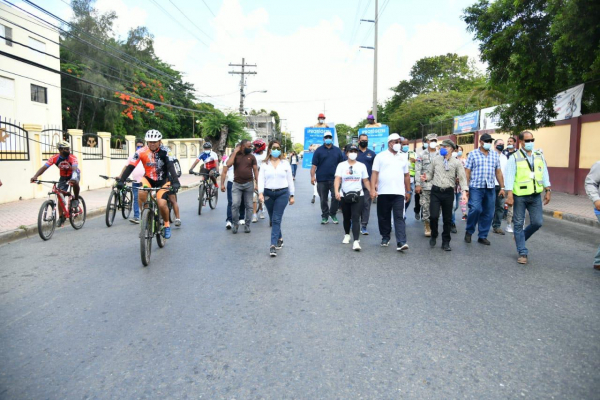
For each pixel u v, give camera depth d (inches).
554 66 566.3
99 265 255.4
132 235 354.3
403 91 2396.7
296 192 751.7
